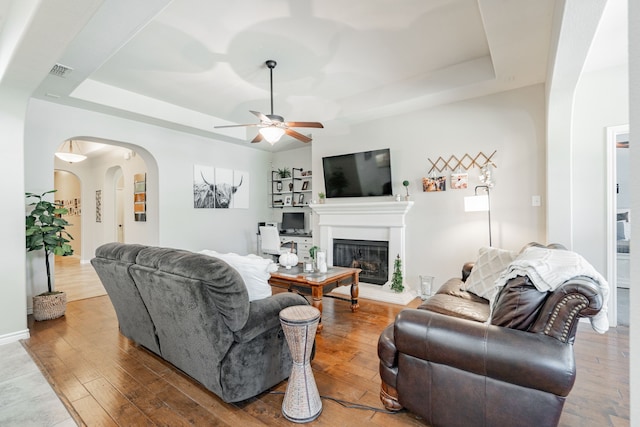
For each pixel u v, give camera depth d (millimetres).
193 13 2572
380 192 4629
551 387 1353
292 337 1806
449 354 1550
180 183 5238
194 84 3969
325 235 5086
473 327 1542
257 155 6738
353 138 4934
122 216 7961
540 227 3512
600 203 3174
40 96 3660
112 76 3730
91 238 7508
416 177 4336
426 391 1658
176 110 4742
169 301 2002
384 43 3088
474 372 1521
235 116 5246
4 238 2893
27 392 2080
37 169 3738
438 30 2881
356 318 3471
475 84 3498
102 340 2912
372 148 4734
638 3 664
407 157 4414
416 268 4340
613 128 3109
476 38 3031
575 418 1778
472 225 3926
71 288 4863
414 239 4363
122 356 2588
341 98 4512
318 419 1789
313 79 3871
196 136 5492
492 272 2652
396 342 1709
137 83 3930
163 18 2635
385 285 4383
